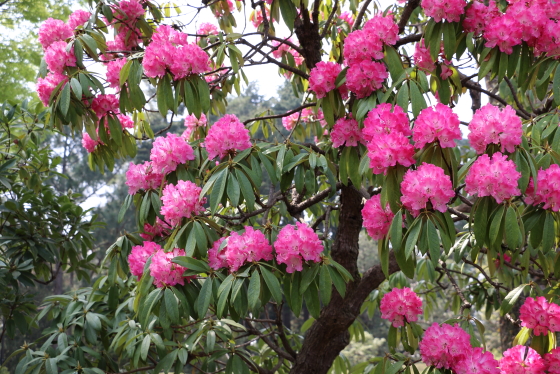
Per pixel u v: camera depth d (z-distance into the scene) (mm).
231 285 1858
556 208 1790
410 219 1729
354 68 2195
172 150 2287
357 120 2205
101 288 3139
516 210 1690
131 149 2967
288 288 2039
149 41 3002
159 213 2322
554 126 2082
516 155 1748
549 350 2119
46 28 2602
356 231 2904
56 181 18672
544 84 2236
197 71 2289
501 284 3314
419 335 2350
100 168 2947
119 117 2969
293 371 2883
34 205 3742
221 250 1992
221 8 3438
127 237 2547
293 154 2387
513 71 2184
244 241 1908
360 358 13578
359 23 3070
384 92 2227
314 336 2859
